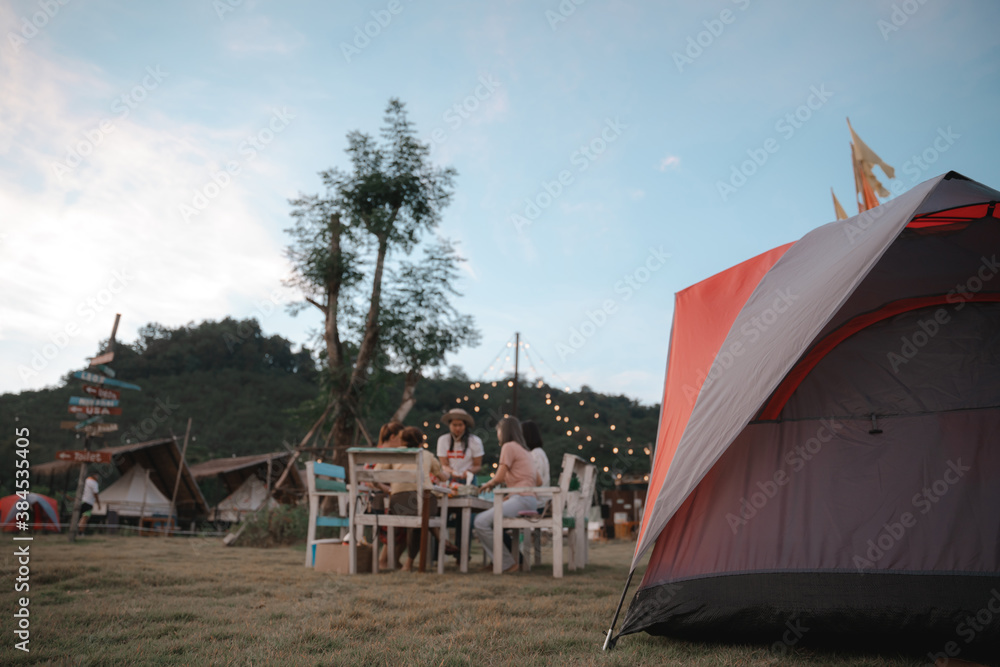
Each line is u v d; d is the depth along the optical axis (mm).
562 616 3248
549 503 6062
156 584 4285
